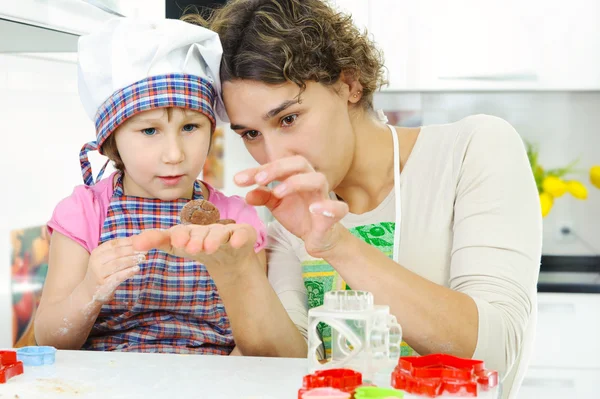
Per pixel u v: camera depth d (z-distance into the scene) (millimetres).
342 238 838
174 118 1051
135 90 1029
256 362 826
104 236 1134
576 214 2846
